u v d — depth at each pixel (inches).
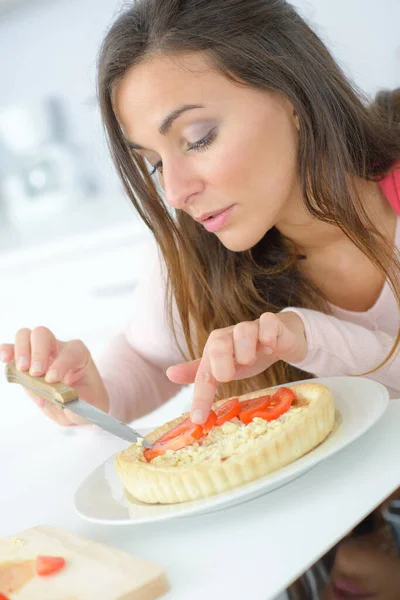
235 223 38.2
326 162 41.4
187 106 35.4
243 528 24.8
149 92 35.7
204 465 26.1
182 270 48.3
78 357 45.2
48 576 22.2
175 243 47.5
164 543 25.2
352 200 43.9
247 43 37.3
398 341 42.1
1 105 136.9
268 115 37.5
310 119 39.7
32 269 138.4
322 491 26.0
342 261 48.5
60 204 137.3
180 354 56.2
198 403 30.2
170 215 46.1
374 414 28.8
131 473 27.6
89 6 124.0
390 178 45.8
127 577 21.4
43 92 133.1
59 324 138.5
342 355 41.2
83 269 134.6
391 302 47.8
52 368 41.8
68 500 31.5
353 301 50.0
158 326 55.0
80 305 136.2
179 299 49.1
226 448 27.7
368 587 21.7
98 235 132.8
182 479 26.1
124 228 130.9
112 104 38.0
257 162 37.2
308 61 40.5
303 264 50.2
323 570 21.5
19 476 37.2
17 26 131.8
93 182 133.1
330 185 41.8
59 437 43.5
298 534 23.3
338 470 27.5
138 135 37.3
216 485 26.1
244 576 21.6
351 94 44.0
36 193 138.5
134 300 57.8
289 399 30.8
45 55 130.9
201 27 36.2
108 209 133.2
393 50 94.6
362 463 27.6
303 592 20.7
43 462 38.4
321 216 42.5
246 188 37.2
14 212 140.6
